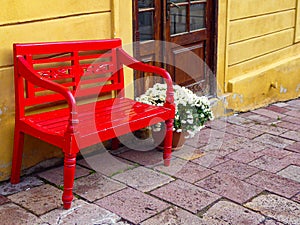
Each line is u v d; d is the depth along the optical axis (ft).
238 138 13.98
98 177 10.97
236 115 16.39
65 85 10.87
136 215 9.37
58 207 9.57
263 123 15.57
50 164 11.44
